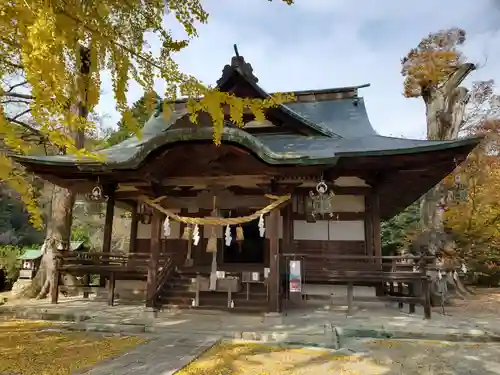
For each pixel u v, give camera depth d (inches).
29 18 123.6
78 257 499.8
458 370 238.8
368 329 331.0
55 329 346.0
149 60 188.4
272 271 374.0
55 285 473.1
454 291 700.7
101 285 543.2
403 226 1098.1
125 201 566.3
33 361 245.4
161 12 197.8
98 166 399.2
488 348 292.0
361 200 496.7
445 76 884.0
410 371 235.3
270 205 387.9
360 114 611.8
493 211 858.1
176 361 243.6
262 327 336.2
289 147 483.5
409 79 953.5
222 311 387.2
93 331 337.7
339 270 413.1
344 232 489.4
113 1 187.8
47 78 124.4
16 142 150.5
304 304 450.9
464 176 868.0
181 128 374.3
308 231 494.6
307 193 500.4
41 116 131.4
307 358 258.5
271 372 227.5
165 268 440.1
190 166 400.5
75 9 161.0
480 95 1072.2
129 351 269.3
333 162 355.9
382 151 402.9
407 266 406.3
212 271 401.4
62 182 484.4
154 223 410.3
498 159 925.8
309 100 660.1
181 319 369.4
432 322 362.3
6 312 407.2
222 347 285.6
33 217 169.5
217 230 522.9
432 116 883.4
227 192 408.5
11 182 167.3
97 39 174.9
